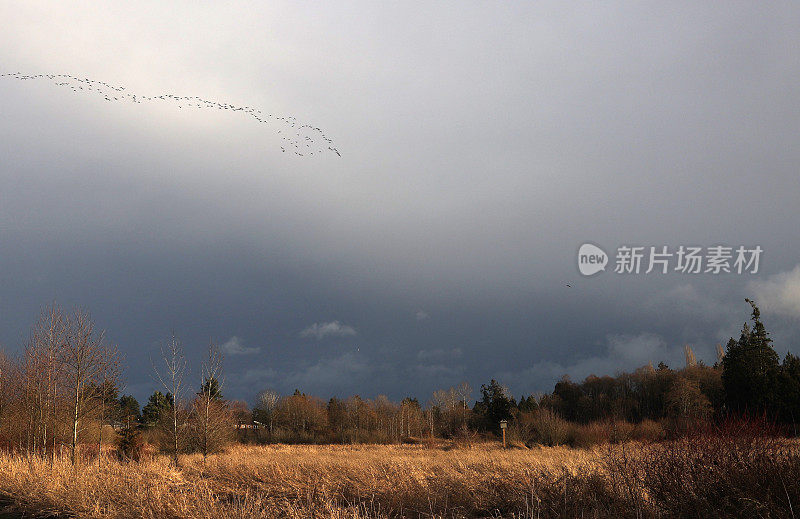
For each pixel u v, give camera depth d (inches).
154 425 1617.9
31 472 594.2
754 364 1849.2
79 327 887.7
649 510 340.2
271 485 600.1
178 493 455.5
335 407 3265.3
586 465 484.4
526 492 432.5
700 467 352.5
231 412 1362.0
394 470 591.2
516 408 2898.6
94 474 563.2
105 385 966.4
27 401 1012.5
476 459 808.3
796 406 1710.1
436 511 440.8
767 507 298.8
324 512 414.9
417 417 3009.4
